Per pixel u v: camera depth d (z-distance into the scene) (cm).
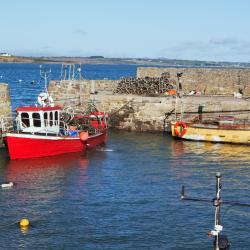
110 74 17162
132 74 17250
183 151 3856
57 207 2488
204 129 4238
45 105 3769
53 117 3681
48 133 3647
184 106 4753
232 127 4206
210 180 2980
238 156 3678
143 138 4444
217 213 1542
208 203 2534
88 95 5062
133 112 4897
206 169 3256
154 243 2080
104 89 5891
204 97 5094
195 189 2786
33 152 3534
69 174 3111
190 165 3369
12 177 3020
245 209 2445
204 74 5609
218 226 1526
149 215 2381
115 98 4966
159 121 4806
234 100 4775
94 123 4244
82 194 2695
